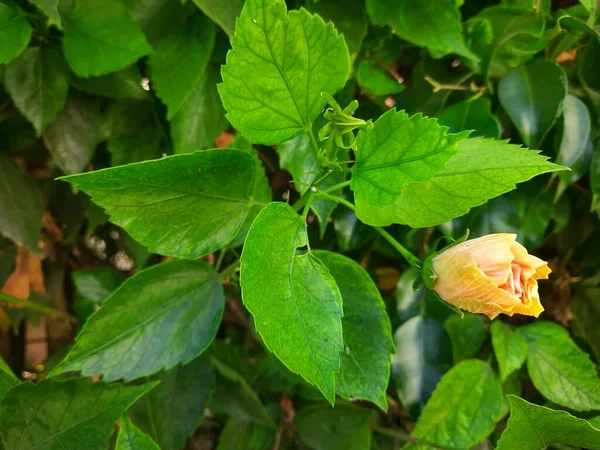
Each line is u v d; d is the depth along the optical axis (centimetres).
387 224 18
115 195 17
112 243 32
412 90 26
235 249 26
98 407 20
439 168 15
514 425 20
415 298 27
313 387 28
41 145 26
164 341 20
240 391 28
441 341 26
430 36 22
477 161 18
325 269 17
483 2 25
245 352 29
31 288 30
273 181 28
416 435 25
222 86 16
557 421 19
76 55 21
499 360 26
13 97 21
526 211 26
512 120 24
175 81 22
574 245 29
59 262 31
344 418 27
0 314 29
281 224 16
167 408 25
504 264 16
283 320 15
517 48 24
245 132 17
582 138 24
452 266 17
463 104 24
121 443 19
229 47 24
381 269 29
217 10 21
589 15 24
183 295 21
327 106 22
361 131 17
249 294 14
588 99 26
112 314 19
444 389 25
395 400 29
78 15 21
